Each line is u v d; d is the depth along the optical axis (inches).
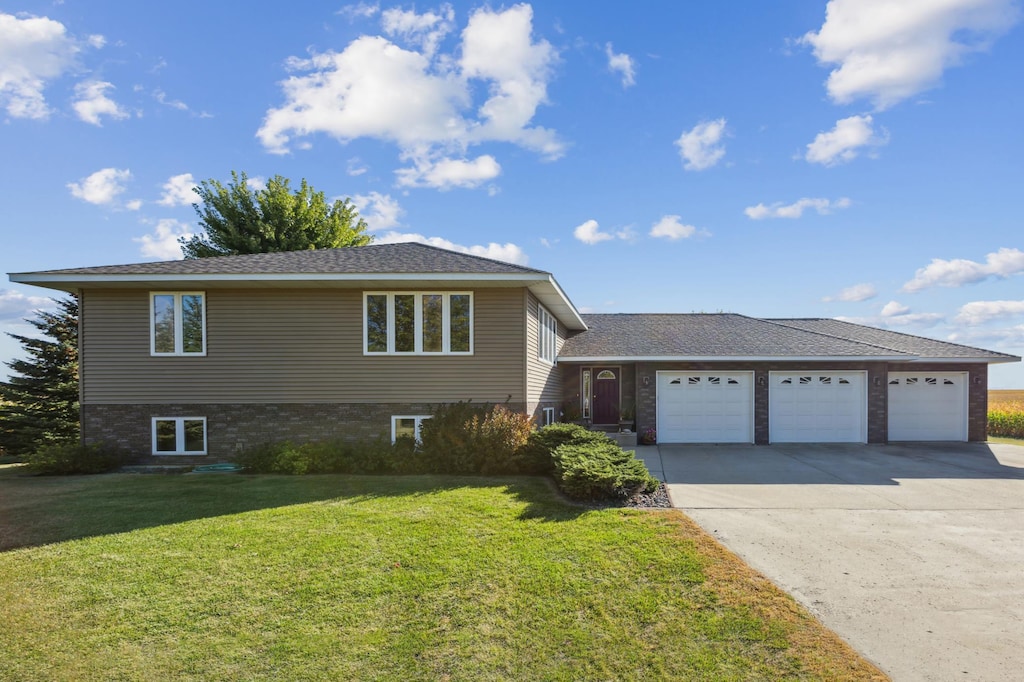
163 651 182.4
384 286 518.0
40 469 475.5
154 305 528.7
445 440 470.6
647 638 189.5
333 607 211.0
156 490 393.1
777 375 685.3
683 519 317.4
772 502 370.6
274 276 487.8
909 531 304.8
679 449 632.4
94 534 291.0
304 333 524.4
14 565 249.8
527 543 274.5
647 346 718.5
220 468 497.4
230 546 271.9
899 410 715.4
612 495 361.7
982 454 598.9
